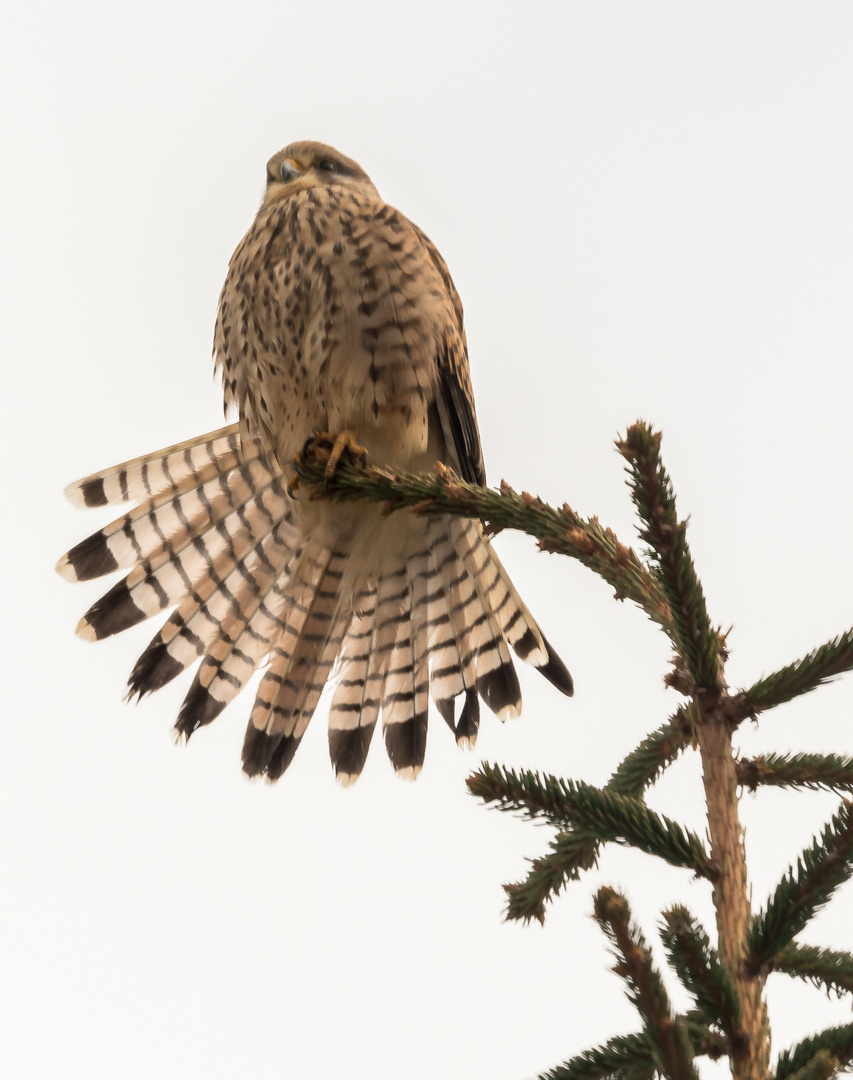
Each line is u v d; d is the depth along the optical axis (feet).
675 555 17.15
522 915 22.15
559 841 22.27
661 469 17.10
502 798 17.15
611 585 21.48
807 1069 13.46
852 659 16.97
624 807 16.75
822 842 15.01
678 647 17.93
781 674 17.25
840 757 18.10
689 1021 16.10
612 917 13.39
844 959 18.10
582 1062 16.69
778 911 14.99
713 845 16.51
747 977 15.08
